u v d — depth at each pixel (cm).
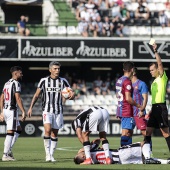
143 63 8900
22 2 8731
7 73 8794
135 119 3691
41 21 9025
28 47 8012
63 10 8931
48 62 8962
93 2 8788
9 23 8812
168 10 8950
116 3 8844
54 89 3444
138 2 8981
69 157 3872
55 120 3453
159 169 2834
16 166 3033
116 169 2812
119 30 8406
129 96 3356
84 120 3142
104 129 3170
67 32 8406
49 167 2956
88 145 3130
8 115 3544
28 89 8688
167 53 8075
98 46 8106
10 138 3538
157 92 3391
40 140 6300
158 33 8525
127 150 3164
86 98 8481
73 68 9050
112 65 9031
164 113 3375
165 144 5656
